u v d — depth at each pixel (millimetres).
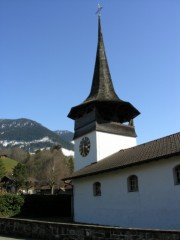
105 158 30609
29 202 33906
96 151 30984
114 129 32750
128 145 33188
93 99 33219
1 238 16219
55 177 83500
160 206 19812
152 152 22109
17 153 149500
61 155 116125
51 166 96875
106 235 12922
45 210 34875
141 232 11914
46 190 78562
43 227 15656
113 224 23609
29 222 16562
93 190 26766
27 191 80125
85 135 33531
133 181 22719
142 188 21453
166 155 19094
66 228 14516
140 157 22297
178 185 18891
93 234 13391
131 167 22656
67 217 33125
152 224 20172
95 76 37062
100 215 25328
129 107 33688
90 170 27328
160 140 25625
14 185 77188
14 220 17609
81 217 27859
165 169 19938
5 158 125375
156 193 20266
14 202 32438
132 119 34812
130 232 12211
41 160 107688
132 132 34094
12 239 15750
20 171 78688
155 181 20500
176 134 24938
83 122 34406
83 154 33312
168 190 19469
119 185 23672
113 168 23219
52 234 15086
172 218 18875
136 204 21734
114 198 24000
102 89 35219
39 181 88938
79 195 28875
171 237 11109
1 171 78938
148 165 21281
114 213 23719
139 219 21266
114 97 34688
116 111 33531
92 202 26641
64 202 36812
